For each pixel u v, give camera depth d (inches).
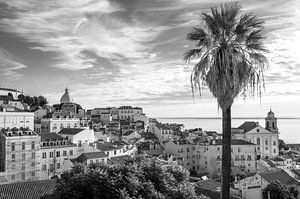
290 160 4822.8
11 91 7751.0
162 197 903.7
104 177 918.4
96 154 3538.4
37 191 1689.2
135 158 1146.7
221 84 735.1
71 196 905.5
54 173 3410.4
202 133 6353.3
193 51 799.7
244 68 745.6
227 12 765.9
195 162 5044.3
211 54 766.5
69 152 3727.9
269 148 5492.1
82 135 4242.1
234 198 2502.5
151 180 993.5
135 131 6161.4
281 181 2790.4
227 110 769.6
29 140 3312.0
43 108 7440.9
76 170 1043.3
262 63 767.1
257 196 2608.3
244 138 5497.1
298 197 2615.7
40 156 3420.3
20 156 3221.0
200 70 768.9
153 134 6446.9
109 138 5492.1
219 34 773.3
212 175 4672.7
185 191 991.0
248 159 4768.7
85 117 7642.7
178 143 5022.1
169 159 4495.6
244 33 760.3
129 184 892.6
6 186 1683.1
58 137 3828.7
